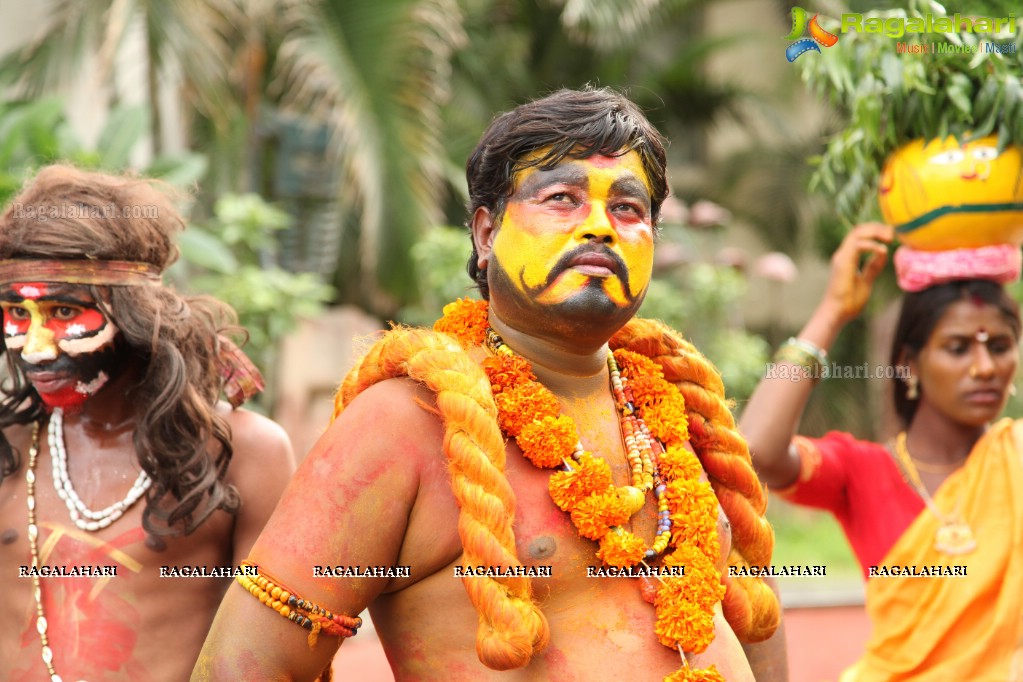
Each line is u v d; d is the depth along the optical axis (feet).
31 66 64.23
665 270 82.69
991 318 27.53
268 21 75.25
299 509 16.58
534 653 16.22
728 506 19.20
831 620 54.80
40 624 21.24
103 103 68.69
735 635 19.04
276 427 23.40
